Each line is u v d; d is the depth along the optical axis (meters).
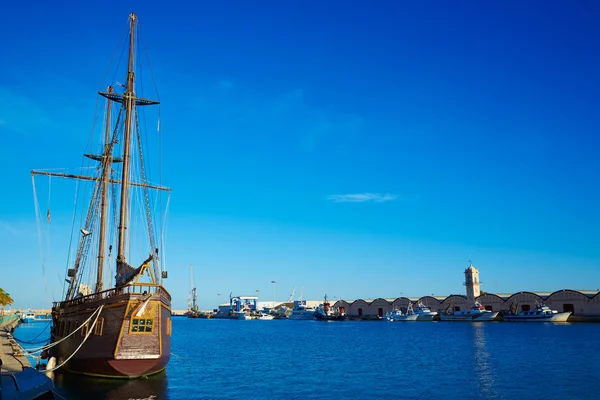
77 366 43.41
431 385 43.62
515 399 37.28
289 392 41.06
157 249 48.00
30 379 23.86
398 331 129.75
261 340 106.12
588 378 45.66
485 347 77.19
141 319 40.16
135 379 41.84
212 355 73.19
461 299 181.88
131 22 53.75
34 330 134.00
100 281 56.69
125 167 48.75
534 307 158.25
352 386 43.81
